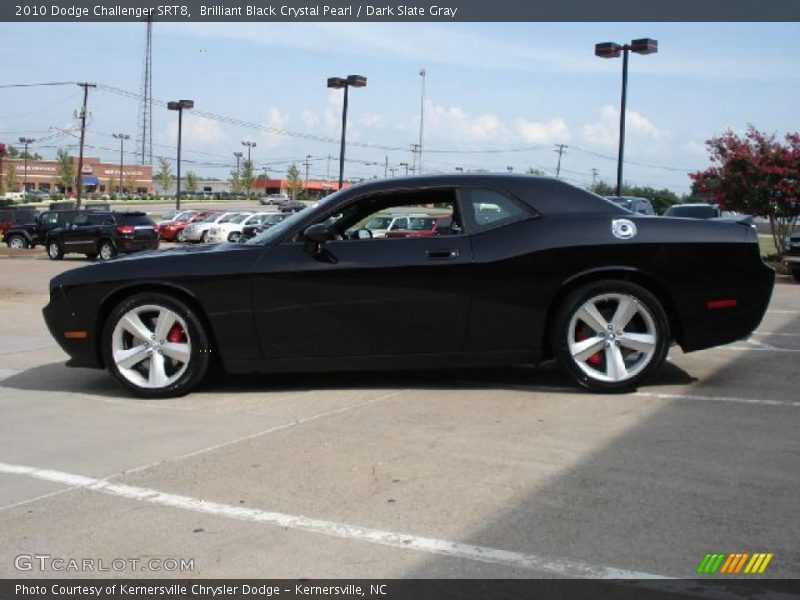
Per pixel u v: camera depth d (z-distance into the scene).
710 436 5.11
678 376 6.82
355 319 6.16
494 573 3.37
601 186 62.81
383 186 6.38
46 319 6.56
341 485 4.38
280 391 6.56
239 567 3.48
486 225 6.21
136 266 6.36
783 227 21.06
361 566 3.46
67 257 30.53
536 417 5.60
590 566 3.40
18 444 5.25
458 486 4.32
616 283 6.07
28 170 121.88
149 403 6.29
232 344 6.26
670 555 3.48
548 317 6.20
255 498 4.23
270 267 6.17
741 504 4.01
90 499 4.27
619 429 5.29
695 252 6.07
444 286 6.09
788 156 19.62
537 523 3.83
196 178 156.75
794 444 4.93
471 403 6.02
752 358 7.60
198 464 4.77
